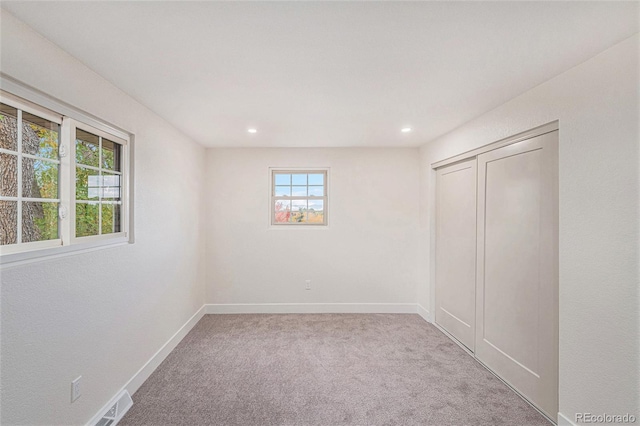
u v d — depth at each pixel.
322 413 1.99
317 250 4.04
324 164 4.02
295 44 1.48
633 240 1.42
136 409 2.02
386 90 2.05
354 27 1.33
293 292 4.04
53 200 1.57
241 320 3.72
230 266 4.01
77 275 1.65
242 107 2.39
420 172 3.99
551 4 1.17
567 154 1.75
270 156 4.02
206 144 3.76
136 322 2.26
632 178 1.42
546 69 1.74
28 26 1.33
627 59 1.43
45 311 1.45
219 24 1.31
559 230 1.80
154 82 1.92
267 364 2.63
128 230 2.20
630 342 1.43
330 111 2.49
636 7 1.18
